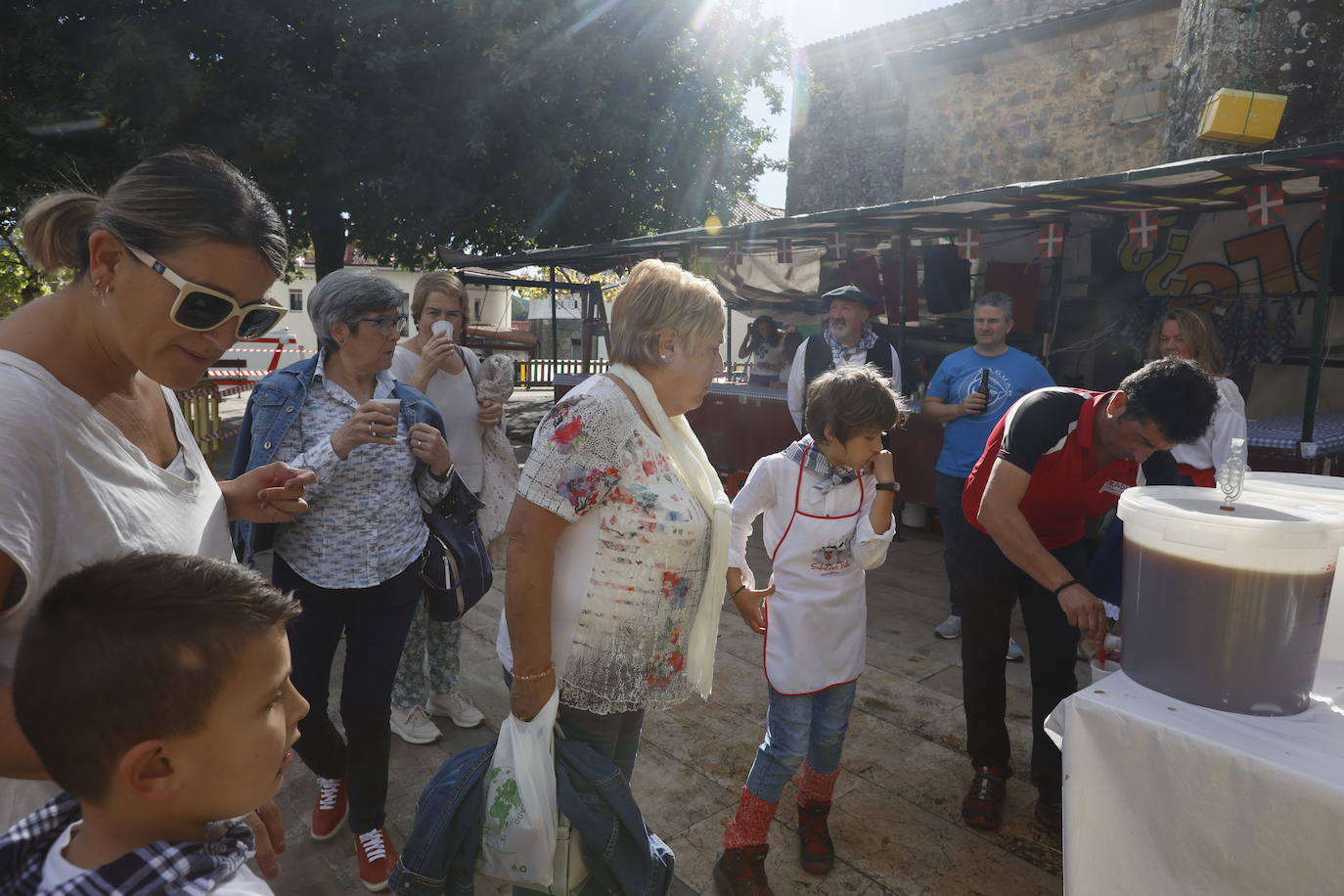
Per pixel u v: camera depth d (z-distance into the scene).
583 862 1.56
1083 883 1.44
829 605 2.18
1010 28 9.73
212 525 1.38
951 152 10.86
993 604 2.54
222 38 8.79
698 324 1.61
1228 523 1.31
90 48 8.28
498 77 9.45
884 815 2.65
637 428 1.59
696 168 12.03
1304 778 1.15
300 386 2.27
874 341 4.84
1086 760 1.42
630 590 1.60
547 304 26.53
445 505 2.40
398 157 9.72
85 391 1.09
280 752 0.84
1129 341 6.39
